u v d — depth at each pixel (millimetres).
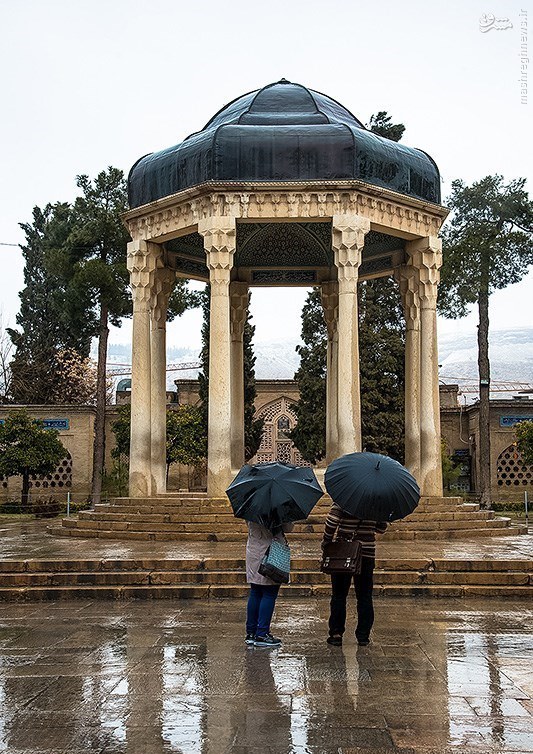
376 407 32750
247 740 4957
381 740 4938
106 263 30359
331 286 21703
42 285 51250
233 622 8727
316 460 36719
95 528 15852
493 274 28078
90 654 7223
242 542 14109
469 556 11688
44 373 50156
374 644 7598
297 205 16500
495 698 5809
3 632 8242
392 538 14539
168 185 17484
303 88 18312
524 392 46438
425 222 18109
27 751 4785
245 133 16625
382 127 35719
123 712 5523
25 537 16031
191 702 5742
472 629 8312
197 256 20406
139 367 17859
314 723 5266
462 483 39188
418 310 18953
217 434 16281
